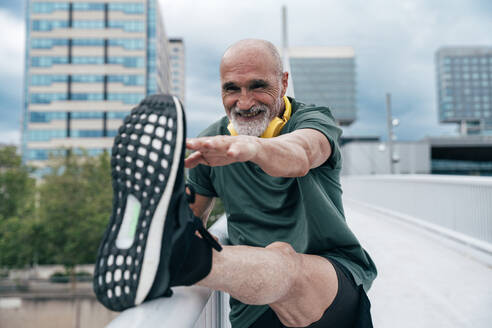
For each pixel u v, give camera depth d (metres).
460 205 4.77
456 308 2.53
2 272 29.28
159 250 0.65
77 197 30.47
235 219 1.33
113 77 60.09
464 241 4.47
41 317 25.84
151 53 62.69
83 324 25.92
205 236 0.75
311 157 0.89
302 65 95.31
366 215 8.52
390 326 2.26
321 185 1.18
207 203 1.46
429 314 2.43
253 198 1.25
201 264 0.71
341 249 1.22
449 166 67.75
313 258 1.07
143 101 0.72
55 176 31.08
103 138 58.91
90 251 28.41
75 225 28.58
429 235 5.43
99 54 60.22
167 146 0.67
